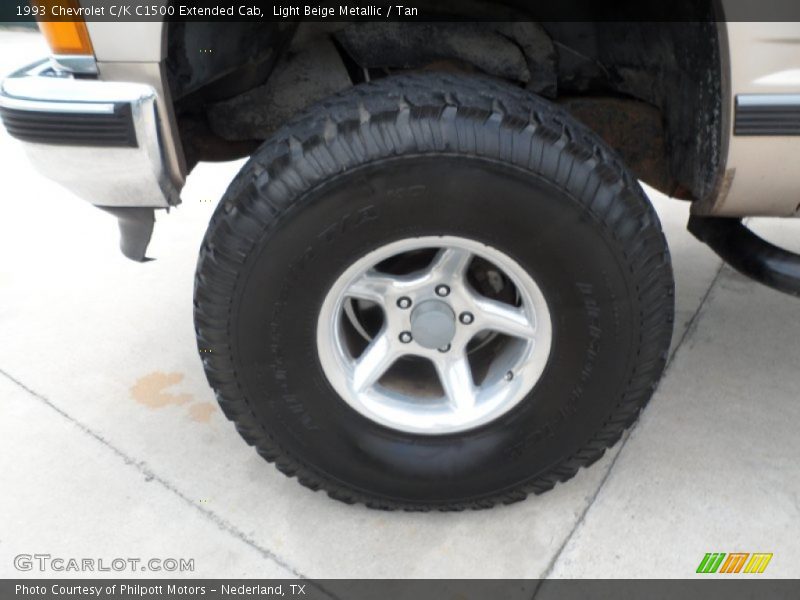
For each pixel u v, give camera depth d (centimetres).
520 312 171
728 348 259
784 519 187
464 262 164
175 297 298
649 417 224
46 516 193
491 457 179
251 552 182
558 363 168
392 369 196
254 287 157
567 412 173
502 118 146
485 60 197
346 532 188
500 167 145
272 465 210
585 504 194
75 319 283
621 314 159
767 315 278
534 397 173
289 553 182
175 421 228
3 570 176
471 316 172
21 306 292
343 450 179
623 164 160
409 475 181
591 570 175
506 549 181
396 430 179
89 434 222
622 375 167
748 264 201
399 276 169
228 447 217
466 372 181
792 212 174
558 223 150
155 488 202
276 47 193
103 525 190
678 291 294
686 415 225
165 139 159
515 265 158
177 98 167
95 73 152
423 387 191
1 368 254
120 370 253
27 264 325
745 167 159
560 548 181
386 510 193
